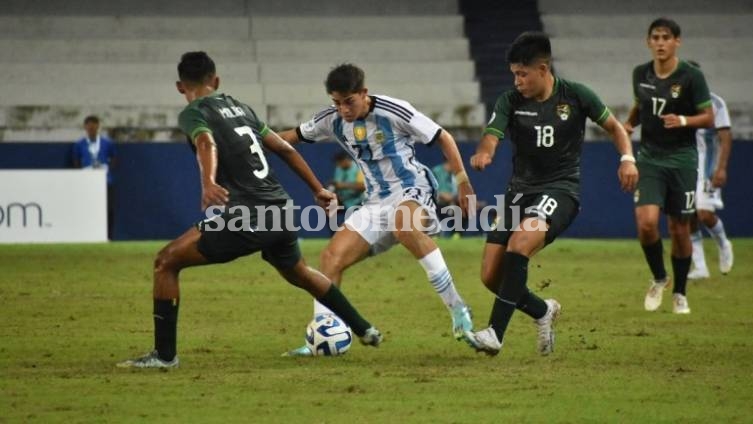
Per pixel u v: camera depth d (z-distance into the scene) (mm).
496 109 31719
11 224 75375
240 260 63094
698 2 107625
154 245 74938
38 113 93125
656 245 42156
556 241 78562
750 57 103062
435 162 80500
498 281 32062
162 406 24609
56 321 39188
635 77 42094
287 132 32812
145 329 37312
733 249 73125
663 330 37406
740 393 26297
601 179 81875
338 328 31734
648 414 24016
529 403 25062
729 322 39594
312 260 64812
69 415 23703
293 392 26219
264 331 37094
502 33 104875
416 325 38688
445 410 24297
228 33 103250
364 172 32281
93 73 98062
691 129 41625
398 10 106875
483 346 29906
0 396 25656
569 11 107250
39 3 102875
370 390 26484
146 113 94062
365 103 31359
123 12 104250
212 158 27359
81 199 76562
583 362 30719
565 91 31406
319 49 101750
